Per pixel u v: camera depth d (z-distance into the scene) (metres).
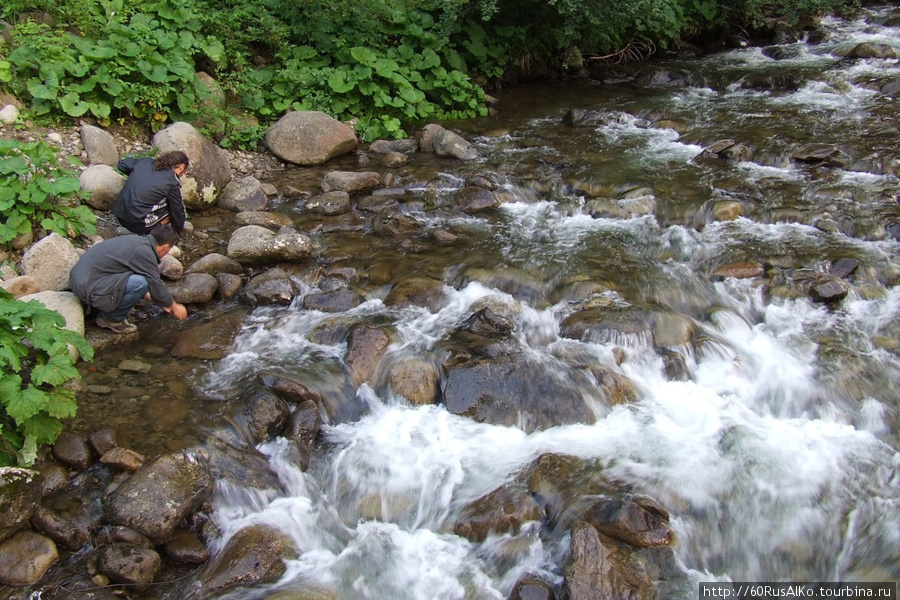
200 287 6.43
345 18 10.37
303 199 8.35
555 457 4.91
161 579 4.19
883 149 9.05
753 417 5.40
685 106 11.23
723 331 6.20
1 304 4.58
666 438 5.14
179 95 8.48
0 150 6.12
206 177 7.77
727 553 4.44
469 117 10.98
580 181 8.67
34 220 6.30
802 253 7.08
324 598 4.09
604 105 11.48
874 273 6.77
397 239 7.55
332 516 4.75
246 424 5.09
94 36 8.46
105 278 5.56
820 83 11.67
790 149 9.15
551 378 5.50
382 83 10.41
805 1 14.62
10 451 4.50
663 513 4.48
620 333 5.93
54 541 4.23
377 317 6.29
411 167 9.22
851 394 5.54
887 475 4.88
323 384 5.50
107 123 8.03
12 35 7.91
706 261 7.09
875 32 14.84
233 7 10.13
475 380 5.45
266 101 9.89
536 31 12.26
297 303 6.58
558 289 6.67
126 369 5.59
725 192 8.27
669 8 12.06
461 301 6.51
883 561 4.33
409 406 5.44
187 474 4.54
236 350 5.91
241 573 4.18
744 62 13.59
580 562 4.11
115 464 4.64
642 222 7.84
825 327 6.23
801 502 4.66
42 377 4.45
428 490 4.83
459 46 11.84
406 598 4.20
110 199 6.98
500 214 8.16
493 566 4.38
